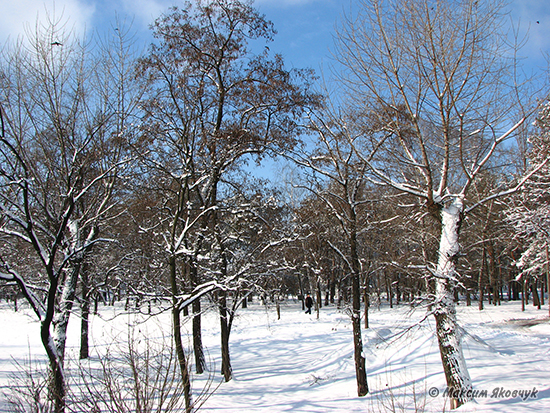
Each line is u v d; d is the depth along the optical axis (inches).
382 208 523.8
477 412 276.4
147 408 186.9
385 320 901.8
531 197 684.1
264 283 518.3
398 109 346.6
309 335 771.4
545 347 542.3
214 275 470.0
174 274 367.9
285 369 547.8
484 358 454.6
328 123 413.7
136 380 187.5
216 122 527.5
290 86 502.3
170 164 470.0
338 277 1159.6
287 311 1283.2
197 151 456.4
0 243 401.1
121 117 400.2
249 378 508.1
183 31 488.7
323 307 1465.3
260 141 499.5
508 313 1067.3
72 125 360.2
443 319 311.0
